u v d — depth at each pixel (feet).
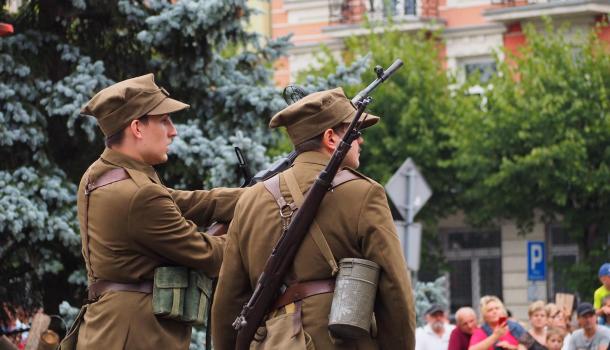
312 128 32.89
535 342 72.95
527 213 159.84
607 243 156.35
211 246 36.73
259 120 68.39
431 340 79.82
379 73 34.24
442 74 167.02
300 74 162.61
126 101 36.83
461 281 181.47
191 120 68.39
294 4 197.36
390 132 163.32
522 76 158.61
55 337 55.88
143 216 36.06
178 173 66.49
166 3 67.92
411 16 187.52
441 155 165.17
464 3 189.37
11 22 68.69
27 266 67.67
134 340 36.01
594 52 158.10
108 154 37.11
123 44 69.46
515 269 177.47
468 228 181.16
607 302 78.59
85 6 66.59
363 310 30.81
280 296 32.12
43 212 63.62
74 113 64.85
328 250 31.58
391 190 77.87
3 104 65.26
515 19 183.32
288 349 31.35
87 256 37.17
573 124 153.89
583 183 151.53
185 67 67.87
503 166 153.58
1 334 68.23
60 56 67.92
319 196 31.68
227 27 66.74
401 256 31.50
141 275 36.35
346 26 190.60
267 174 38.27
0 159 66.13
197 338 63.87
